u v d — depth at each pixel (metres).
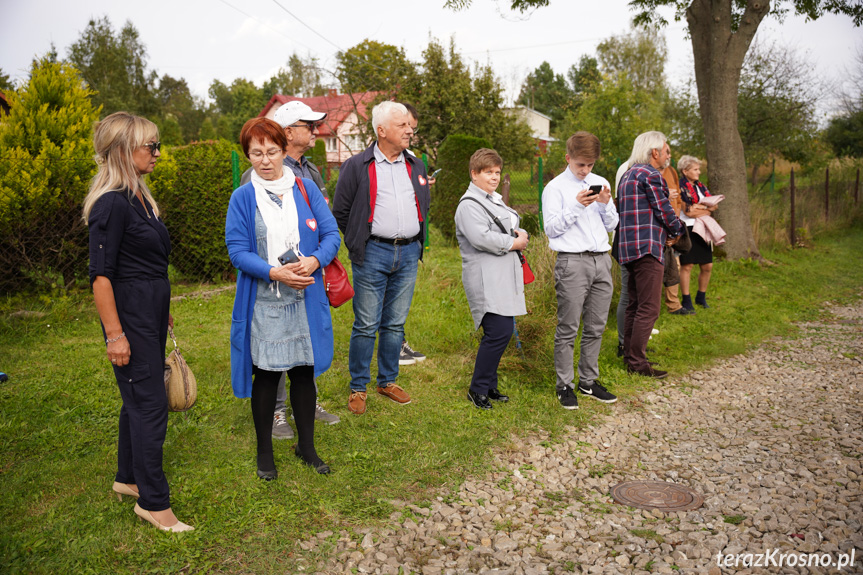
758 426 4.12
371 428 3.82
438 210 10.75
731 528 2.81
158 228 2.48
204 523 2.70
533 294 5.80
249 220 2.89
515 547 2.66
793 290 8.61
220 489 2.99
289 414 3.94
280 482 3.07
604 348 5.74
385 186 3.91
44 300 6.39
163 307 2.52
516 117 24.48
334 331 5.85
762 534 2.75
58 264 6.84
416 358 5.20
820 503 3.01
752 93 20.36
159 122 40.81
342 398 4.25
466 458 3.49
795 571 2.45
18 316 5.96
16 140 6.61
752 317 7.07
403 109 3.85
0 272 6.52
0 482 2.97
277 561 2.48
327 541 2.62
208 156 7.99
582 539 2.74
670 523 2.89
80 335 5.70
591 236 4.21
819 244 12.45
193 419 3.78
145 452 2.51
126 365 2.44
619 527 2.85
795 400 4.63
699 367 5.46
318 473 3.18
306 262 2.86
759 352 5.94
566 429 4.02
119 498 2.85
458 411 4.15
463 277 4.21
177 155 7.85
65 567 2.35
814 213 13.97
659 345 5.98
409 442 3.64
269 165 2.90
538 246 6.52
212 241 7.95
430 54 21.64
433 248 10.21
